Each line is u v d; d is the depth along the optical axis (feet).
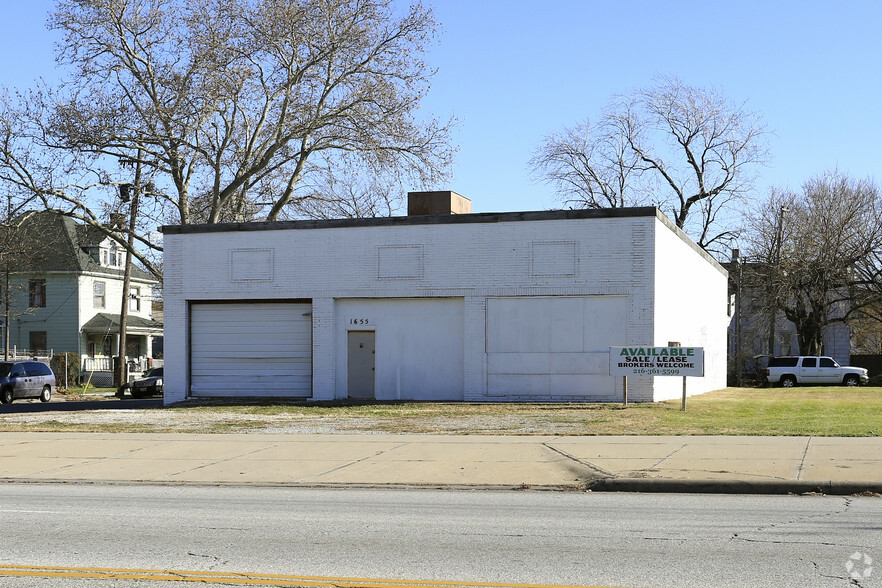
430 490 43.93
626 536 31.35
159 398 146.41
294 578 25.68
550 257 93.35
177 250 102.32
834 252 177.58
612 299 92.17
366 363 98.37
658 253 93.04
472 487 44.24
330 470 49.42
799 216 184.03
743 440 56.54
